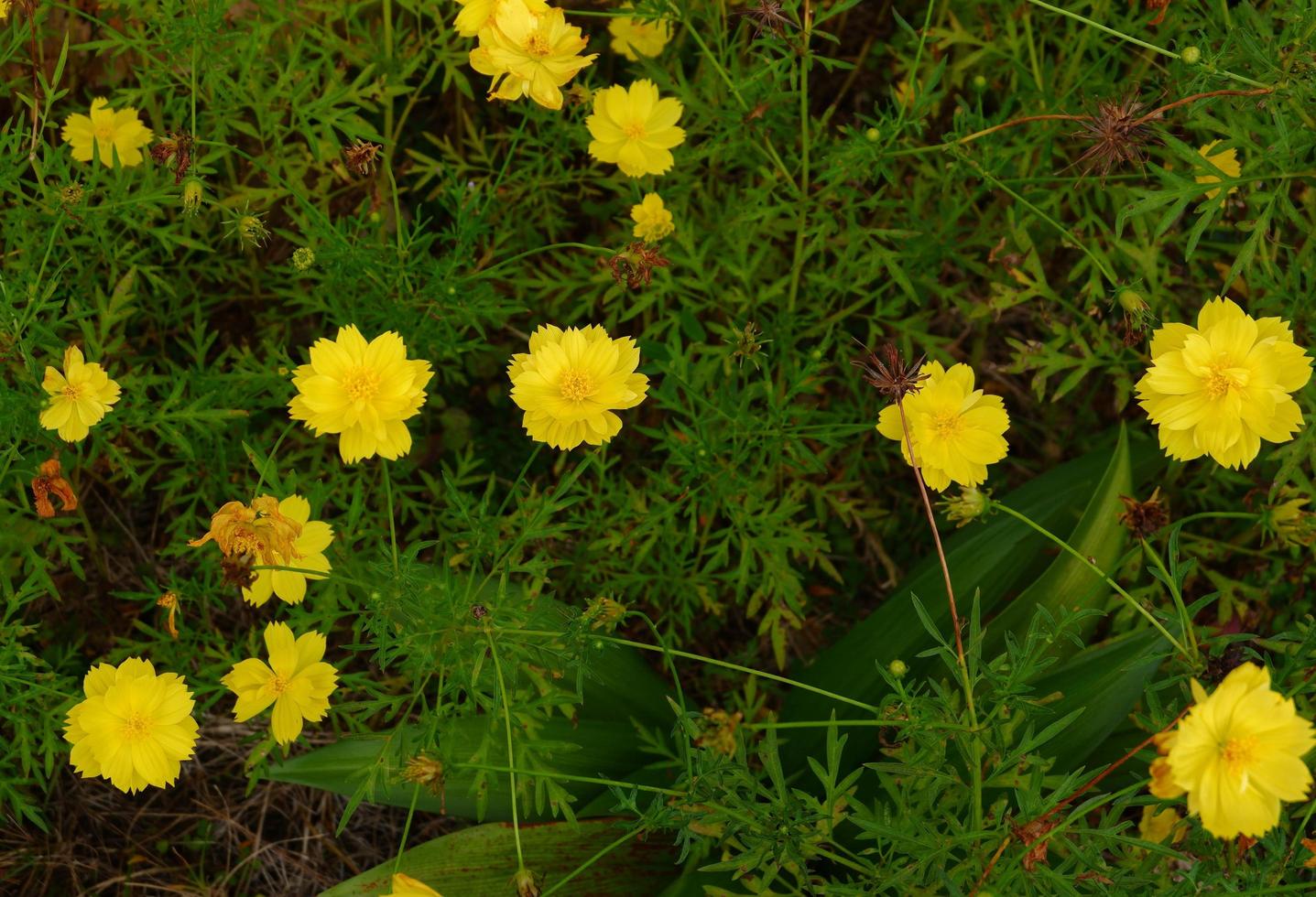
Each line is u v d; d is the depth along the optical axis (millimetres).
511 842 2146
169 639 2496
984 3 2877
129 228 2535
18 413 2248
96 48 2455
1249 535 2754
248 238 2354
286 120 2916
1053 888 1763
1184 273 2904
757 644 2922
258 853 2643
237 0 2846
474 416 3111
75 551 2828
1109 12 2676
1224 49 2072
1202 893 1722
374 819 2725
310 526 2082
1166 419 1805
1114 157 2037
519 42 2174
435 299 2541
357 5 2643
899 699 1935
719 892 1938
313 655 2072
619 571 2707
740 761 1960
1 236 2635
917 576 2523
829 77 3264
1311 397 2291
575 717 2342
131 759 2002
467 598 2016
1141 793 2227
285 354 2572
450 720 2055
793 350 2674
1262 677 1385
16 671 2246
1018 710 1853
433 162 2750
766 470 2566
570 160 3139
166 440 2521
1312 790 1941
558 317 3082
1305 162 2367
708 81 2736
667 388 2535
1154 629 2115
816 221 2695
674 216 2803
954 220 2670
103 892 2582
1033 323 3203
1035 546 2445
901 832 1771
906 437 1849
